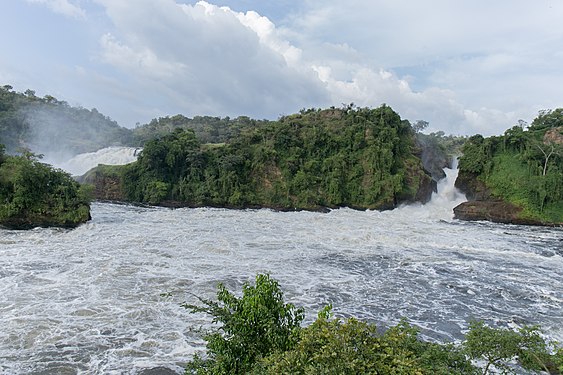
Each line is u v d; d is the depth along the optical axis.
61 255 23.34
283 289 18.67
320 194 57.25
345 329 6.13
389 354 5.85
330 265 23.33
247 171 58.56
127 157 71.38
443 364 6.76
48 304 15.75
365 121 63.09
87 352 12.18
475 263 24.84
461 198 59.03
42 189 34.28
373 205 56.16
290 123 65.62
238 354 7.45
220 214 46.53
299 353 6.07
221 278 19.86
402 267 23.41
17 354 11.94
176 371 11.23
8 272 19.75
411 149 65.00
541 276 22.41
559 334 14.65
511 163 54.72
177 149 58.38
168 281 19.06
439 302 17.84
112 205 53.09
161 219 40.31
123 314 15.05
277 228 36.25
